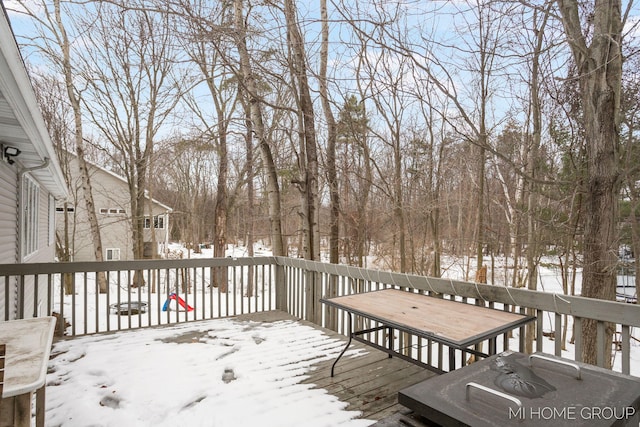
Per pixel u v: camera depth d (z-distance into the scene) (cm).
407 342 387
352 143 816
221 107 1195
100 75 1184
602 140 438
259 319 489
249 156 908
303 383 297
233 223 1914
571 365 148
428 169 917
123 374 311
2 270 376
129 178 1320
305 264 487
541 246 798
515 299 271
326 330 438
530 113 739
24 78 246
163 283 1476
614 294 444
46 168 586
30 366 147
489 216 973
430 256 1034
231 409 257
